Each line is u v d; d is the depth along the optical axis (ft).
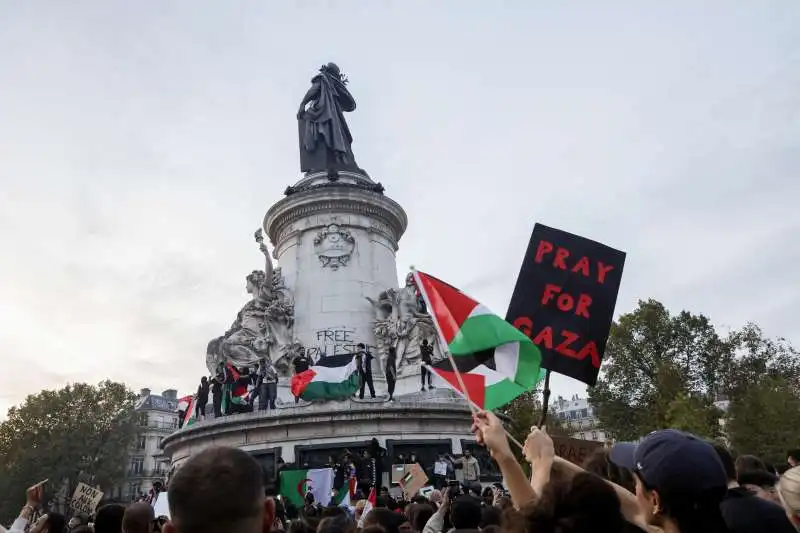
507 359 18.42
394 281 97.45
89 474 201.16
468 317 18.94
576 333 20.63
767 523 10.23
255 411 73.05
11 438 196.54
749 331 165.17
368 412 67.21
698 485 8.95
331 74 120.57
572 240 21.63
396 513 18.52
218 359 84.89
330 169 104.47
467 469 63.82
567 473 13.15
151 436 289.33
